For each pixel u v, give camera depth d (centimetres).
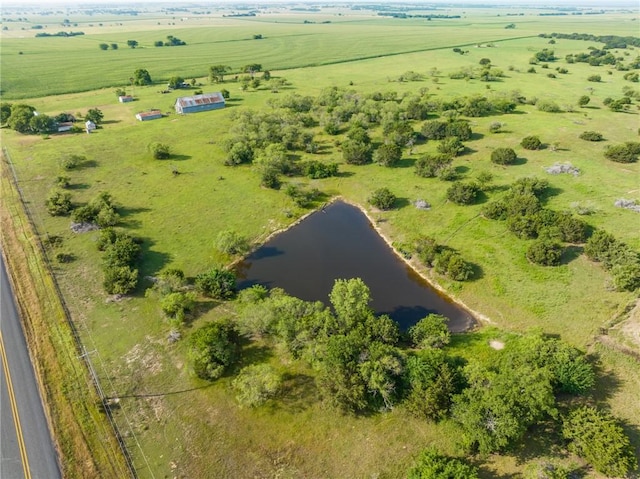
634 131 9900
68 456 3572
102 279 5659
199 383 4206
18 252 6244
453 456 3503
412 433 3691
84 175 8550
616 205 6738
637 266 5075
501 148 8594
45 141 10250
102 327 4900
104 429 3778
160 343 4675
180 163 9119
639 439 3478
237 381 4059
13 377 4269
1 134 10825
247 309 4734
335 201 7794
